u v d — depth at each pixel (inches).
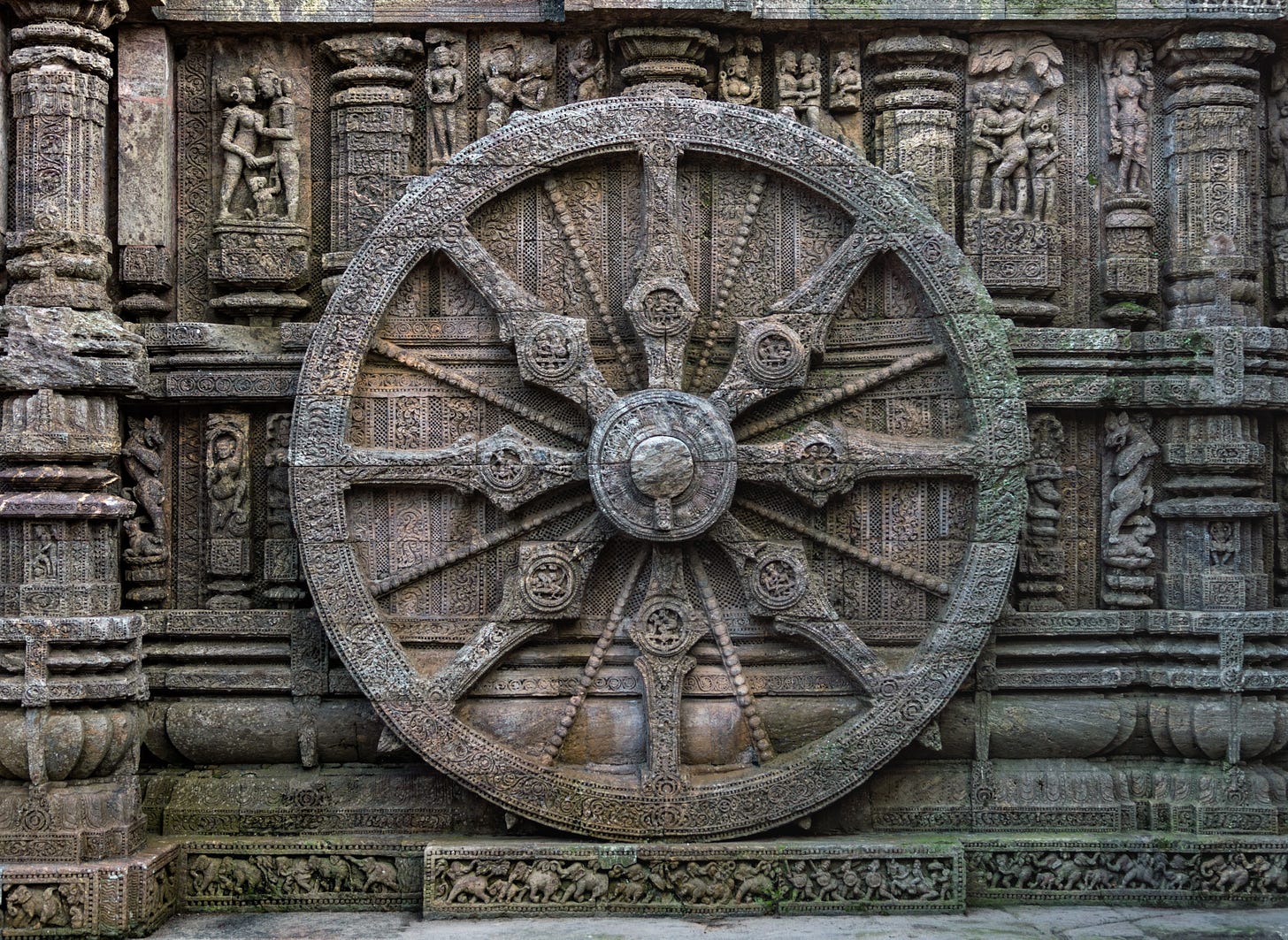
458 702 211.9
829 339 218.1
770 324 211.0
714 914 205.0
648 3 215.6
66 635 201.0
